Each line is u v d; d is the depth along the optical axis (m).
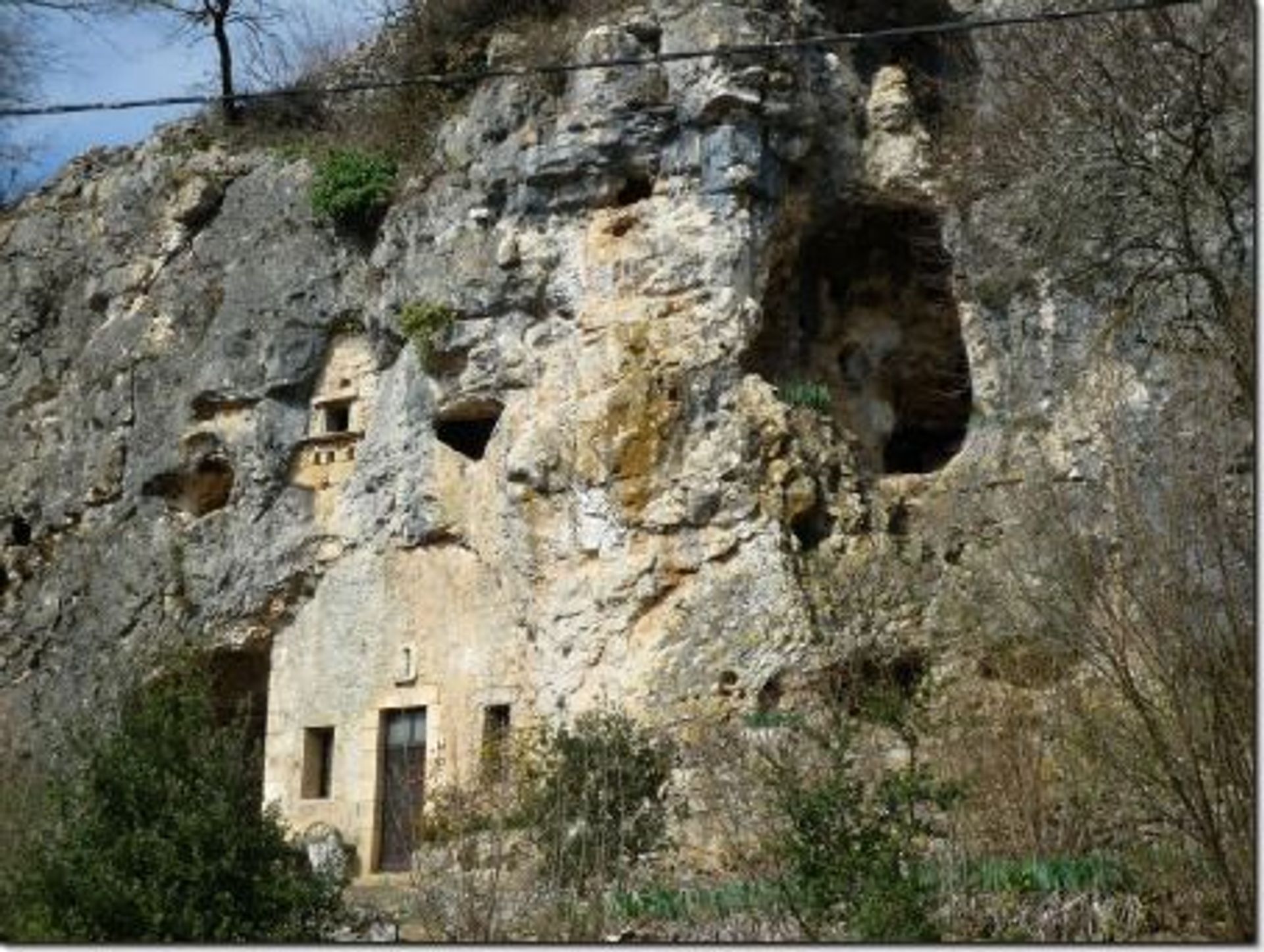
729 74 25.92
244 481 29.58
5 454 32.31
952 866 15.84
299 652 28.95
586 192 26.81
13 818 18.12
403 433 28.22
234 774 17.03
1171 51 22.61
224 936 15.67
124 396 31.02
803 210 27.03
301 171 30.52
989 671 22.00
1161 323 22.64
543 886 17.72
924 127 27.34
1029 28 25.06
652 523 25.42
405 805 27.16
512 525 26.58
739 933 15.93
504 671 26.48
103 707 28.69
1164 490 17.62
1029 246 25.36
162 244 31.62
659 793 20.97
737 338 25.73
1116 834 16.58
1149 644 15.58
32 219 33.75
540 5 28.95
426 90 29.75
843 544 25.33
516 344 27.11
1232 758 14.05
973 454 25.61
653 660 24.83
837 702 19.78
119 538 30.44
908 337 28.11
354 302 29.30
